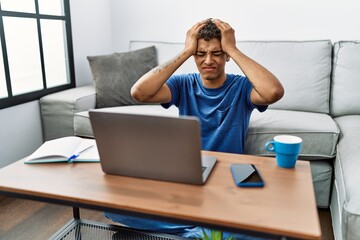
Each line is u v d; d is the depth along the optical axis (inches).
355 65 82.7
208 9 101.9
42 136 91.8
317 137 67.2
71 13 100.0
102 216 71.8
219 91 53.2
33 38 88.8
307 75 85.0
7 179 36.5
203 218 28.4
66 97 85.6
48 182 35.6
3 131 79.7
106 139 34.7
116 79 92.9
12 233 65.4
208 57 47.4
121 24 113.7
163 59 99.7
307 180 35.1
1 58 78.7
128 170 35.9
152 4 107.6
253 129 69.7
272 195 32.0
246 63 47.4
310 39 94.8
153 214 29.9
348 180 49.6
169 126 31.5
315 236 25.9
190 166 33.1
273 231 26.8
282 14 95.4
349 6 89.4
